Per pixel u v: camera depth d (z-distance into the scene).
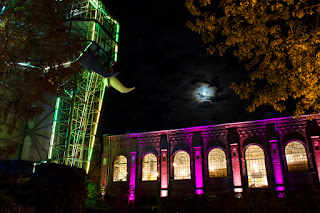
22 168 16.48
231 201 22.30
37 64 12.77
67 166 17.75
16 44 12.01
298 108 14.59
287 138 32.50
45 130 23.28
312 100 13.92
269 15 13.20
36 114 13.06
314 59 12.88
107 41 30.00
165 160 36.53
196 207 23.27
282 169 31.45
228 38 13.98
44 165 16.56
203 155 35.41
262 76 14.62
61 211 16.14
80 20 25.92
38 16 12.22
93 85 30.31
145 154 38.12
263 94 14.67
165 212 24.36
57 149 25.70
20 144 20.77
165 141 37.62
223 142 35.03
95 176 40.56
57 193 16.17
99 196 31.36
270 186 31.50
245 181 32.47
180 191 34.81
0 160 16.14
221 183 33.41
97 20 27.22
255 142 33.62
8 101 12.67
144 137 38.81
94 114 32.47
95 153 42.97
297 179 30.81
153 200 34.41
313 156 30.81
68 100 27.50
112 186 35.12
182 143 36.97
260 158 33.19
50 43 12.62
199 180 34.22
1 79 12.41
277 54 13.65
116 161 39.28
